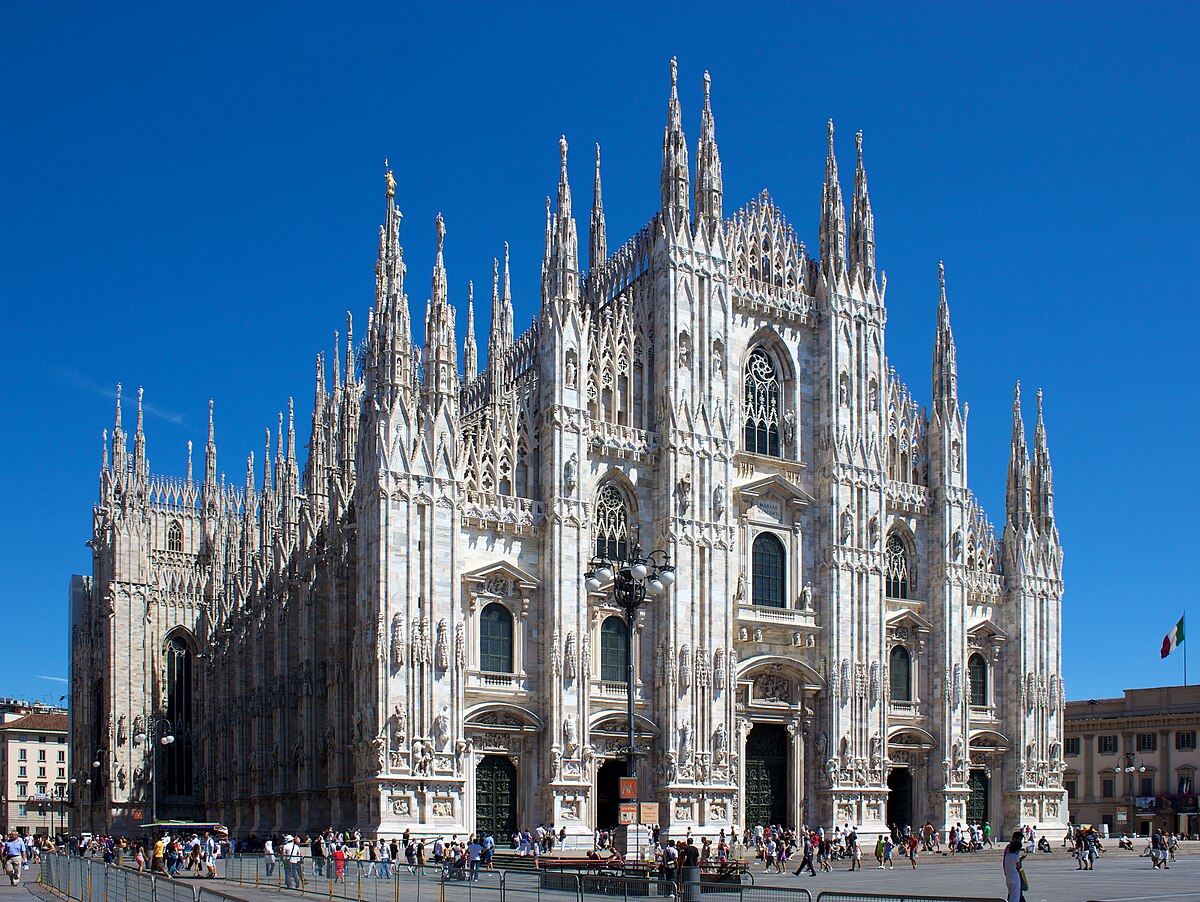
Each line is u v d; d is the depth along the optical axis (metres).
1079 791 147.62
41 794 196.25
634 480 85.12
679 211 89.00
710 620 84.75
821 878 67.62
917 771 95.62
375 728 72.88
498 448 80.94
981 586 101.38
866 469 94.69
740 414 91.62
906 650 96.81
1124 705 145.62
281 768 97.44
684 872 48.81
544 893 44.41
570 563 80.38
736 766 86.06
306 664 93.25
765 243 95.94
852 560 92.81
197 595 134.75
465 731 75.88
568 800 77.69
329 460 106.62
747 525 89.56
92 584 139.38
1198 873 71.81
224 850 84.81
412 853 67.31
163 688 131.88
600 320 89.56
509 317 107.56
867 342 97.12
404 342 77.31
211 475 139.75
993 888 58.56
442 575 76.12
